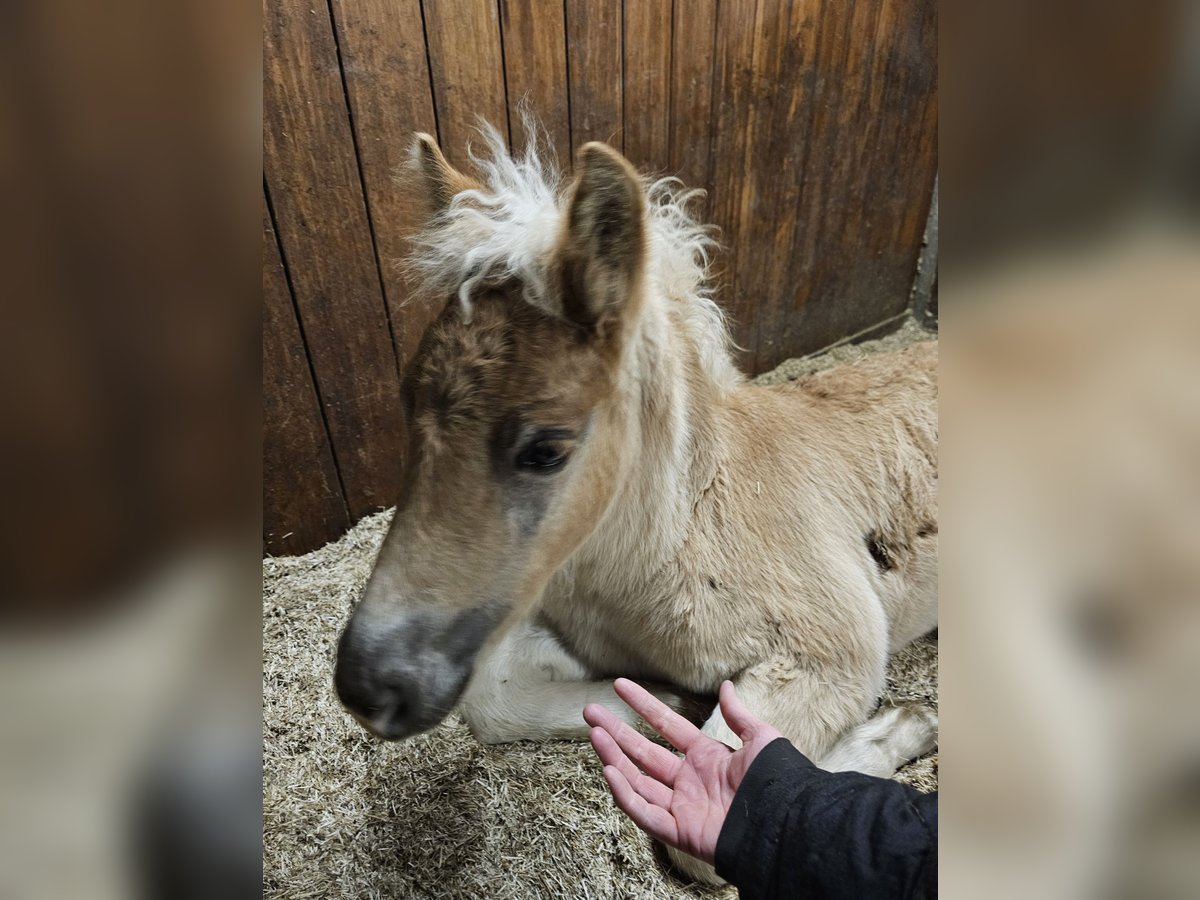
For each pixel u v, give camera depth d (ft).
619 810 4.99
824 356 11.09
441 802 5.04
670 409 4.91
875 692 5.66
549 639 5.94
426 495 3.92
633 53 7.34
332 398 7.00
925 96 9.86
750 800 3.51
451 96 6.55
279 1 5.51
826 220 9.90
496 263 4.00
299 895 4.52
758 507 5.55
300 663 6.13
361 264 6.65
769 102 8.52
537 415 3.89
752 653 5.32
